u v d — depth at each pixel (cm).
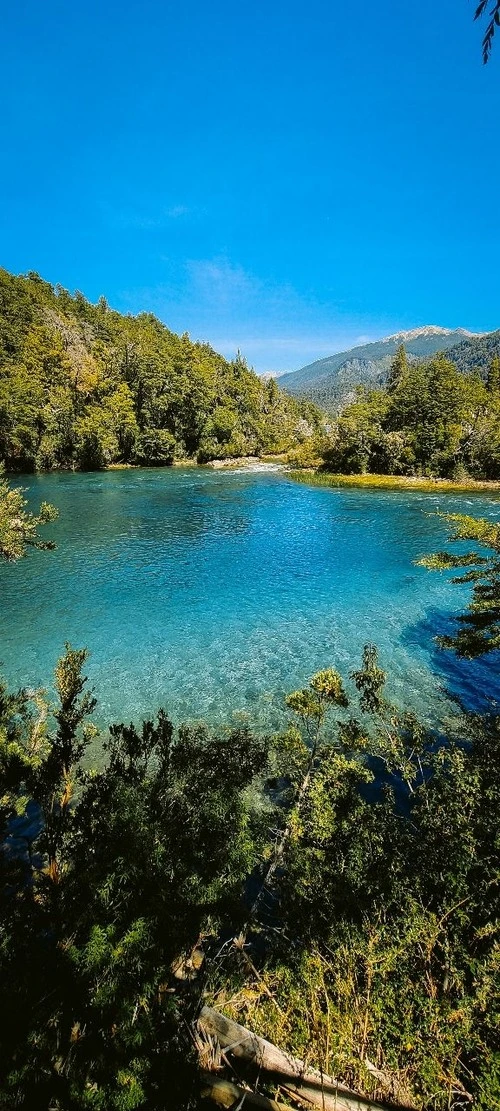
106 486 6059
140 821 448
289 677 1700
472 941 434
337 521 4275
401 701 1537
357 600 2447
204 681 1670
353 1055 405
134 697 1565
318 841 588
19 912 405
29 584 2611
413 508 4791
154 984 361
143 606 2338
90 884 391
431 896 483
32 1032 311
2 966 347
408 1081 381
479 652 1248
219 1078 367
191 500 5284
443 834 532
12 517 1172
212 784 569
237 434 10212
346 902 504
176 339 14638
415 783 1027
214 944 561
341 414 8406
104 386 8338
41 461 7131
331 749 783
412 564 3039
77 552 3250
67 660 623
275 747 824
